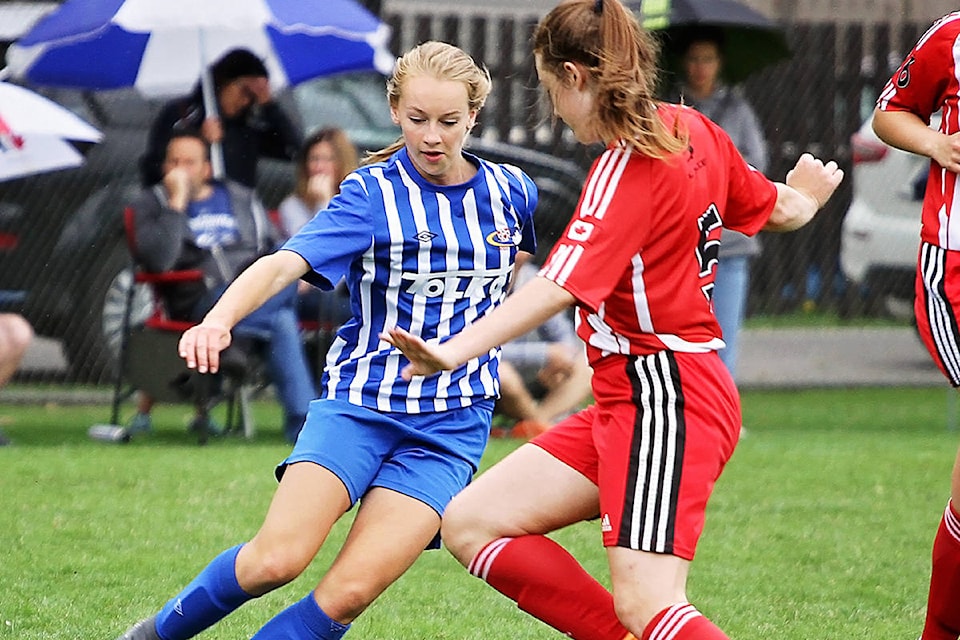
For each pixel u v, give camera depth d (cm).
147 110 3384
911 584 1827
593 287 1109
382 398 1298
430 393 1304
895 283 4100
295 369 2828
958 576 1418
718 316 2842
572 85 1148
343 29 3016
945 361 1507
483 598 1755
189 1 2934
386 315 1309
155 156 3052
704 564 1920
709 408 1147
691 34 2914
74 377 3394
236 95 3144
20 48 3062
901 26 4503
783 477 2547
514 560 1223
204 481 2423
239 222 2839
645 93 1123
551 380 2933
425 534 1272
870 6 4509
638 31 1146
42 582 1769
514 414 2889
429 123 1273
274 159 3212
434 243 1300
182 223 2789
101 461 2611
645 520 1124
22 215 3303
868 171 4069
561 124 4003
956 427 3244
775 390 3809
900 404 3612
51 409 3394
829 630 1617
